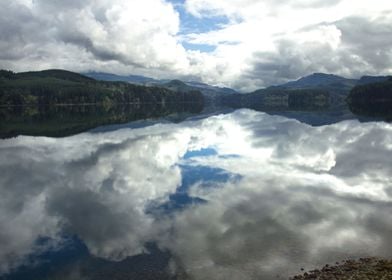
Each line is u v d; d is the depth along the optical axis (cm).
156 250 2711
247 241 2845
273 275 2292
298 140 9075
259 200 3947
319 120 15825
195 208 3700
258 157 6731
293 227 3141
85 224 3322
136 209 3716
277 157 6694
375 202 3866
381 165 5859
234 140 9225
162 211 3634
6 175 5331
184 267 2427
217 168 5706
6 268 2486
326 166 5822
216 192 4297
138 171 5538
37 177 5200
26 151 7619
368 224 3206
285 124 14200
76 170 5650
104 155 7056
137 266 2462
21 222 3397
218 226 3186
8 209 3775
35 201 4053
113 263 2523
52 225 3306
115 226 3250
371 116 17088
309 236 2933
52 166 5969
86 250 2752
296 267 2395
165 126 13725
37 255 2684
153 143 8744
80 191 4453
